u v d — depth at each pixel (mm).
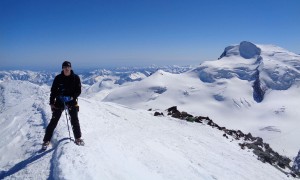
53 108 10312
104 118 18781
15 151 10828
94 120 16391
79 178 7562
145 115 28688
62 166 8086
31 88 29531
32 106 18672
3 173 8992
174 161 12938
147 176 9508
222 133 29156
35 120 14625
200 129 27422
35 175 8148
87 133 12586
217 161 16422
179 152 15477
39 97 22562
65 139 10789
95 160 8930
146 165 10828
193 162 14391
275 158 27328
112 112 23594
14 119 15719
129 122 20969
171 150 15227
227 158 18594
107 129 15109
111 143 11773
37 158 9516
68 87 10266
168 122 27500
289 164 30531
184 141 19141
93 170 8148
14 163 9609
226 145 23578
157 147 14633
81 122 14359
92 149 10000
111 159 9617
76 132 10281
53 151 9867
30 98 22859
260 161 23156
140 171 9695
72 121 10344
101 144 10953
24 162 9453
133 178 8742
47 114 15312
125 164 9727
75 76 10320
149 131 19234
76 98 10461
